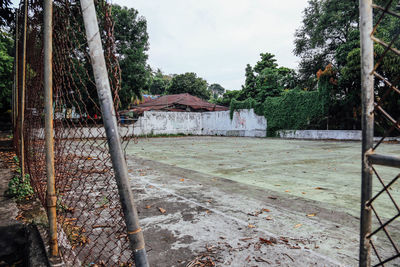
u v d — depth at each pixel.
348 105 16.56
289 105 18.41
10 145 9.26
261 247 2.21
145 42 18.48
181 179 4.84
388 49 0.62
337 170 5.89
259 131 20.16
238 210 3.14
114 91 0.98
